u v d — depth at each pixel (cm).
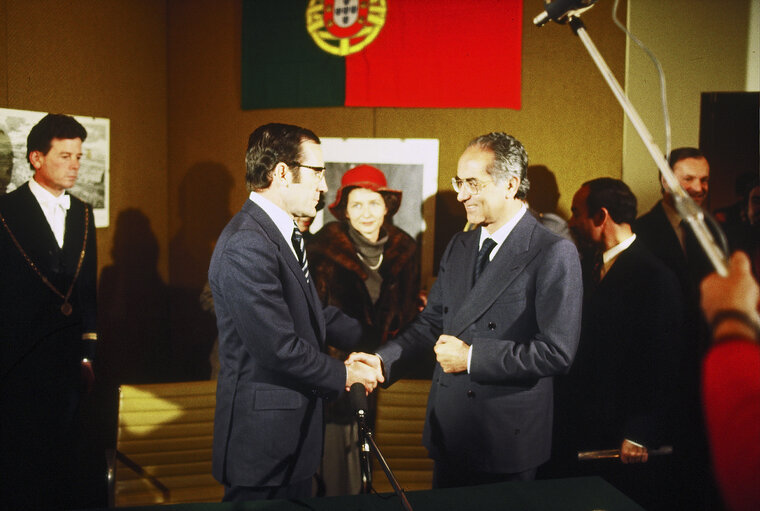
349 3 309
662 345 232
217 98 334
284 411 179
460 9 296
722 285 96
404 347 218
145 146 329
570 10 129
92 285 272
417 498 149
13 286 243
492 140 189
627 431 232
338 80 313
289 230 190
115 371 312
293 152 185
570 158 289
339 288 296
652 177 276
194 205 342
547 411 191
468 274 200
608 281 243
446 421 191
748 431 89
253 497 179
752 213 258
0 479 241
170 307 349
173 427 228
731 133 264
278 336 171
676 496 252
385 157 309
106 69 300
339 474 276
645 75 275
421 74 302
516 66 291
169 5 340
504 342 179
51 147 259
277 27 320
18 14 252
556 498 149
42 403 252
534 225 190
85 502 286
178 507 144
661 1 270
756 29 259
